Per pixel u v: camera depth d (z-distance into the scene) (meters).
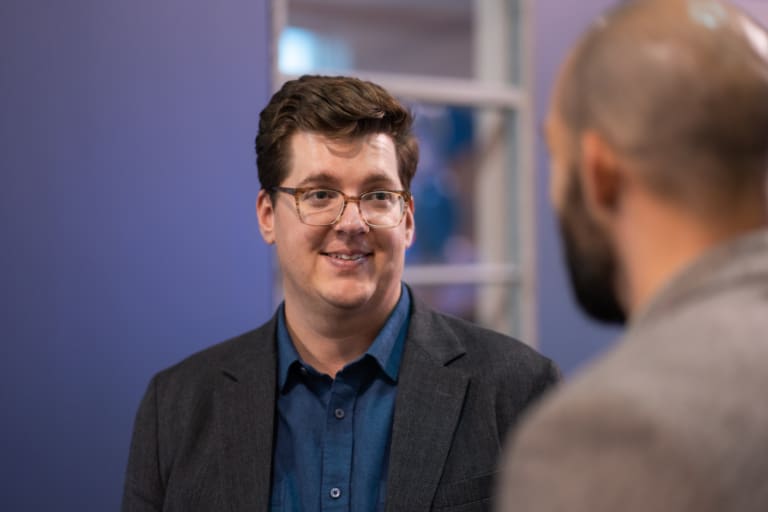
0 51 2.53
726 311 0.58
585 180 0.68
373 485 1.29
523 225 3.39
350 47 4.29
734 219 0.61
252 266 2.88
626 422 0.52
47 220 2.60
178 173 2.76
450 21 4.69
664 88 0.61
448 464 1.29
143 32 2.71
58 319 2.61
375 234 1.33
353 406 1.34
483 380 1.37
